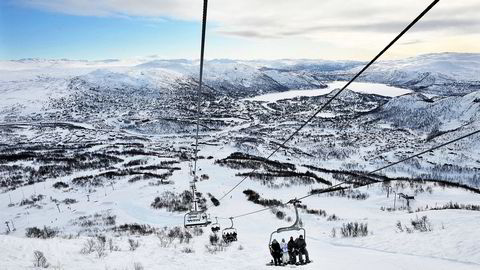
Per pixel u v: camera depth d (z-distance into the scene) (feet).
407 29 18.66
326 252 78.38
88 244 69.00
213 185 279.49
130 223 177.47
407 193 261.03
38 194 298.76
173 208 201.57
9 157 543.80
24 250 56.18
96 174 382.22
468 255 65.26
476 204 217.77
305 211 179.22
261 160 442.91
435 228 91.15
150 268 53.62
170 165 412.16
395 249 77.77
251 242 94.53
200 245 86.12
